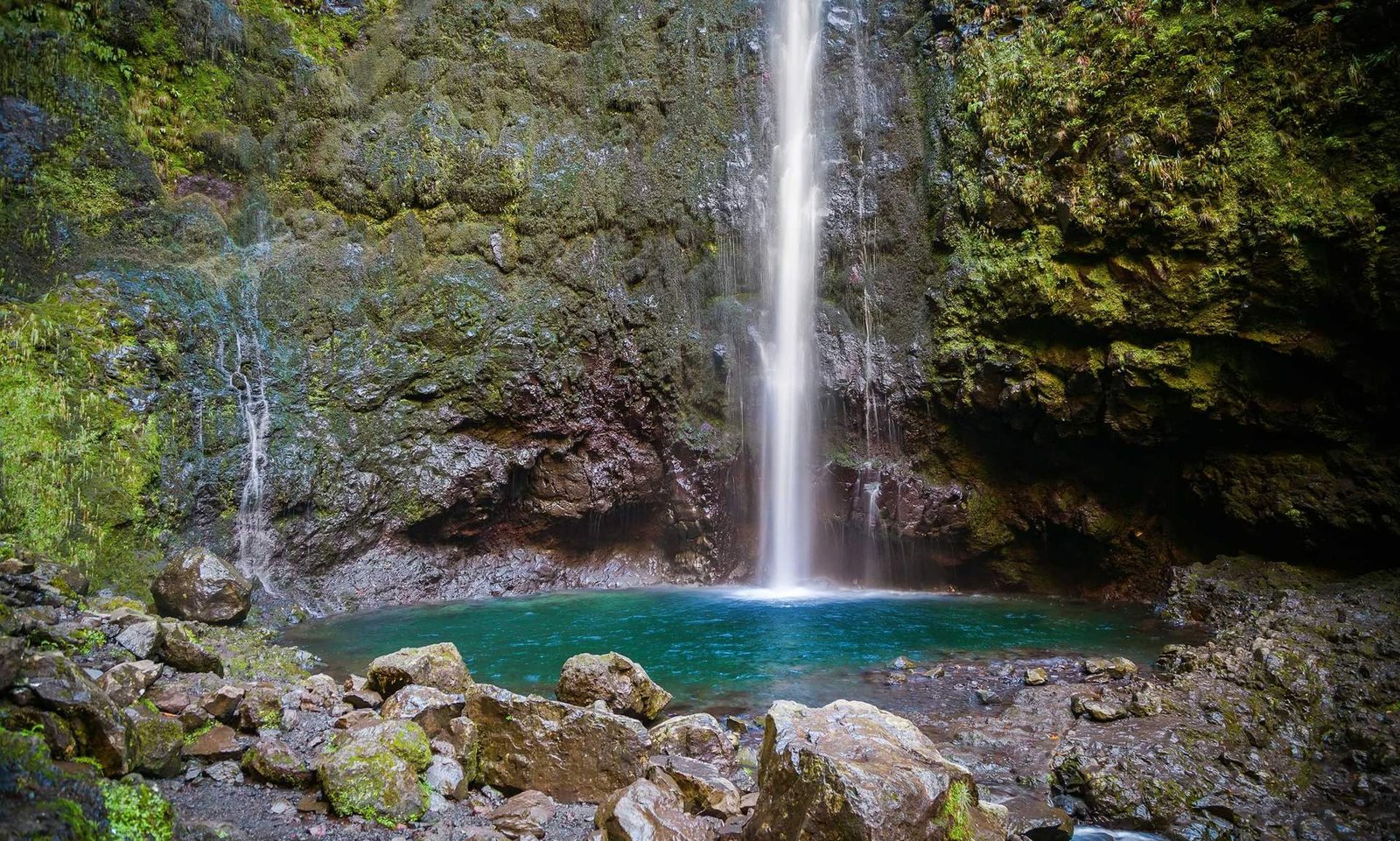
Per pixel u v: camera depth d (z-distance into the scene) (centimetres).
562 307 1532
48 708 448
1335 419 1177
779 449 1520
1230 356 1223
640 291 1573
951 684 862
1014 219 1367
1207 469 1291
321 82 1488
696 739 632
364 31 1567
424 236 1499
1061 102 1317
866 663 946
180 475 1145
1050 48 1367
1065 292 1307
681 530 1553
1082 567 1432
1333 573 1177
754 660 965
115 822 381
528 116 1602
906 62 1555
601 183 1605
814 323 1526
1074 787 617
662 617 1227
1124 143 1245
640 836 448
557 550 1573
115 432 1068
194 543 1157
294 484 1288
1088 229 1271
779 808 429
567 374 1516
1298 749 677
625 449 1555
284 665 874
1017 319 1363
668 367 1545
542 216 1552
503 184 1538
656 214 1605
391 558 1396
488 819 505
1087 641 1045
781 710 515
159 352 1160
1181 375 1241
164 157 1323
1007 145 1383
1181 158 1208
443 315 1462
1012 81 1391
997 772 645
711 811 506
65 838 338
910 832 406
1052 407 1336
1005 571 1473
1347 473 1176
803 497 1508
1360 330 1123
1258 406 1220
